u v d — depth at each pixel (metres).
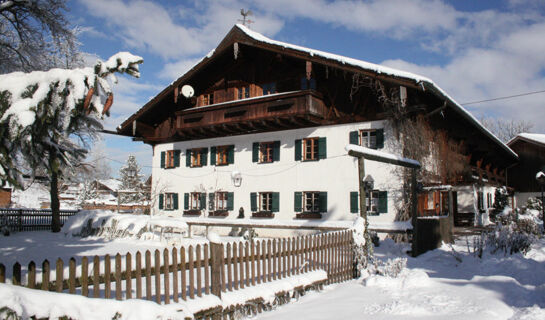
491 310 5.36
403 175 15.89
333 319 5.46
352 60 15.93
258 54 20.42
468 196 22.05
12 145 4.54
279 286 6.50
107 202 40.00
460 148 21.39
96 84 4.38
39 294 3.69
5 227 18.61
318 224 17.17
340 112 17.95
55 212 20.12
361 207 9.39
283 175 19.16
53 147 5.28
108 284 4.31
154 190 23.88
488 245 11.57
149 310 4.27
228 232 20.80
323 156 18.09
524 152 30.45
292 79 19.22
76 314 3.81
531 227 15.35
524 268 8.53
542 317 4.97
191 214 22.05
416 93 15.90
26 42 12.04
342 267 8.43
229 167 21.03
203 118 20.41
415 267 10.16
